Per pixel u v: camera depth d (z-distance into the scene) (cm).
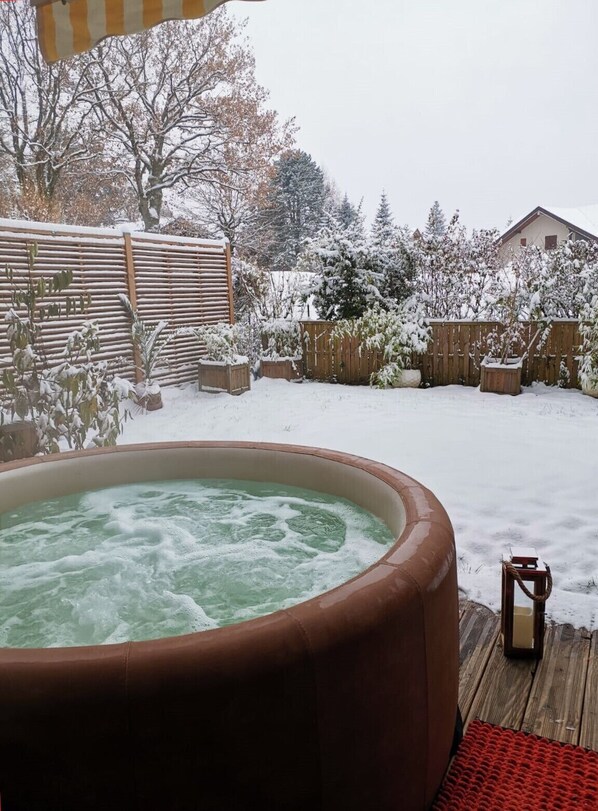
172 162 1656
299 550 268
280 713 123
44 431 491
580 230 1873
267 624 128
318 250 999
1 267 621
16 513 311
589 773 187
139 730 117
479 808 173
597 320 761
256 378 995
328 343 966
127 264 779
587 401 761
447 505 421
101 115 1587
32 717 116
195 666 118
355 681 132
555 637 261
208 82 1617
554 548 347
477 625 272
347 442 595
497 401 777
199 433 647
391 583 146
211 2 259
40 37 290
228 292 992
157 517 317
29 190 1463
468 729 207
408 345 891
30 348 503
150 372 782
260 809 125
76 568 266
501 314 855
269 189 1781
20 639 214
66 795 119
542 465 507
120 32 276
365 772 137
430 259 1025
